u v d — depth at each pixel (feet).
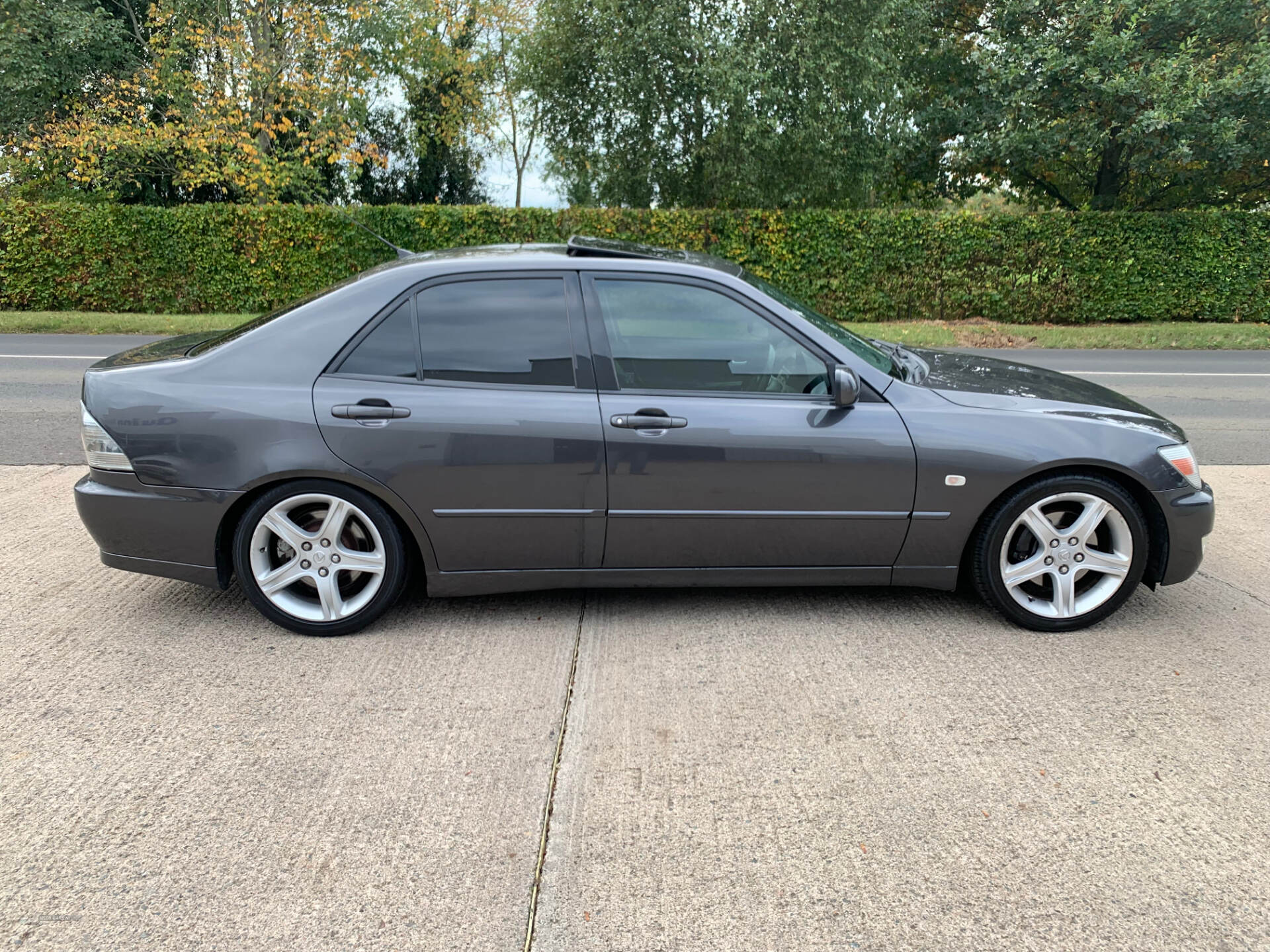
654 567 12.19
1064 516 12.37
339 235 55.93
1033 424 11.81
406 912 7.18
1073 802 8.58
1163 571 12.25
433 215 56.18
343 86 61.98
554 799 8.59
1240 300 54.49
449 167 85.10
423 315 11.78
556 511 11.75
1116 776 8.99
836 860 7.79
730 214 55.47
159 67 61.41
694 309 11.89
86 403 11.81
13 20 62.54
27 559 14.82
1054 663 11.37
